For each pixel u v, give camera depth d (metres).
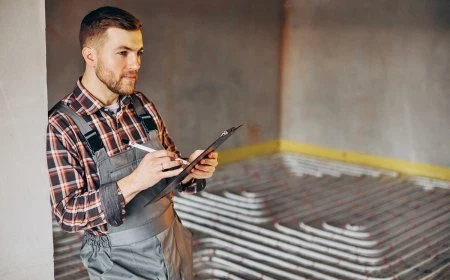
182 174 2.23
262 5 7.08
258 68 7.17
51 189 2.27
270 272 4.10
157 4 6.05
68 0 5.41
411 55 6.41
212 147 2.28
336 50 6.96
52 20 5.33
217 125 6.84
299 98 7.34
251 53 7.06
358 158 6.95
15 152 2.60
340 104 7.02
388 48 6.57
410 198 5.67
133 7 5.85
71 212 2.22
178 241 2.56
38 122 2.64
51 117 2.31
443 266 4.16
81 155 2.31
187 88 6.48
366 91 6.80
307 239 4.60
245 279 4.01
